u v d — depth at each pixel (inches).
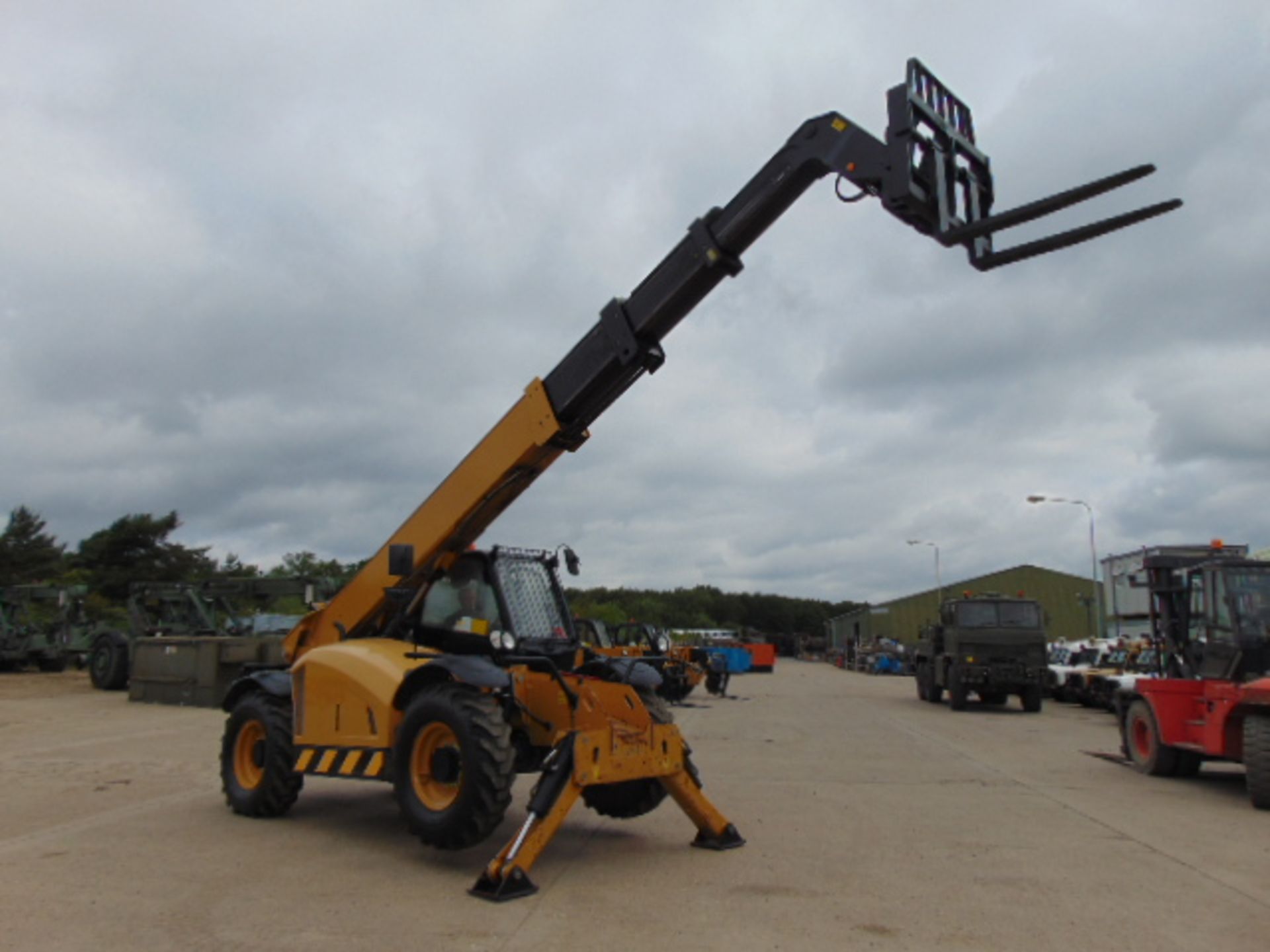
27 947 175.6
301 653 338.0
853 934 190.5
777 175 252.4
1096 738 596.4
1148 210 200.7
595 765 235.1
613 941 183.3
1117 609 1079.6
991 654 822.5
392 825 292.5
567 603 313.6
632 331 273.1
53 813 307.6
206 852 254.7
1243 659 392.8
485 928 189.6
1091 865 254.8
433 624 294.4
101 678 856.9
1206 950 184.5
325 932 186.1
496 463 291.0
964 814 327.6
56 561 2170.3
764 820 312.8
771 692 1137.4
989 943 186.4
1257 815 333.4
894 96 232.2
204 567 2249.0
